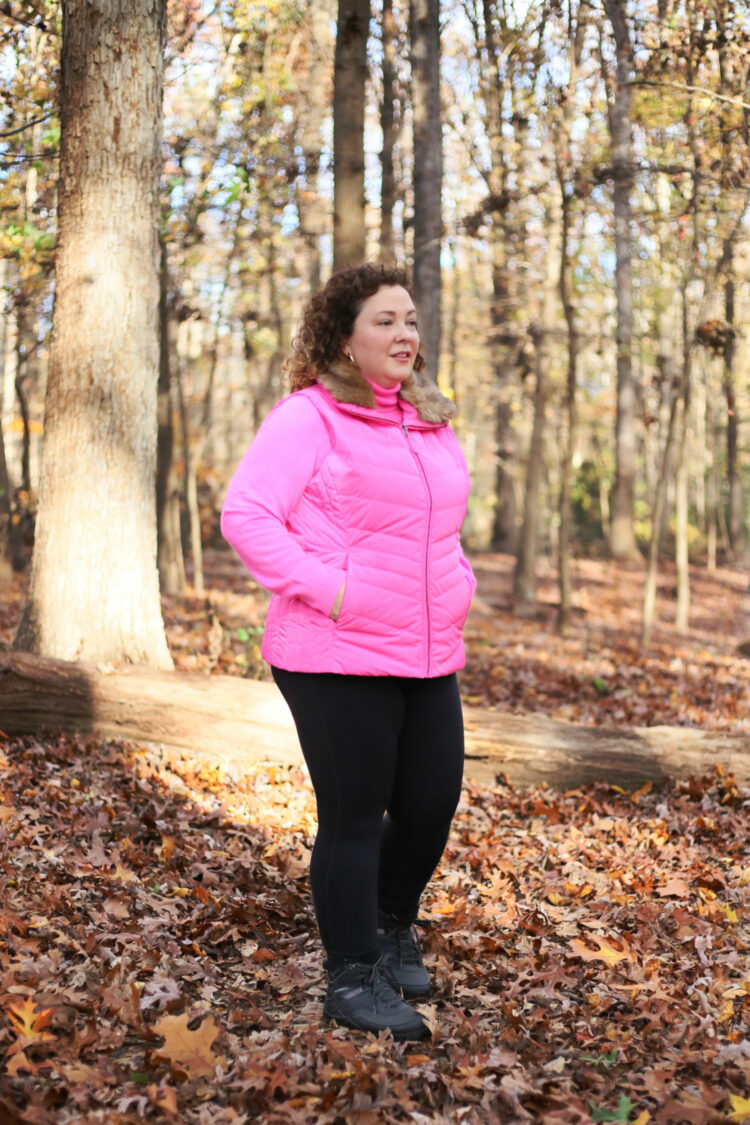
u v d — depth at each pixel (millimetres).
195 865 3580
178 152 9492
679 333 16938
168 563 14125
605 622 17156
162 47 5949
